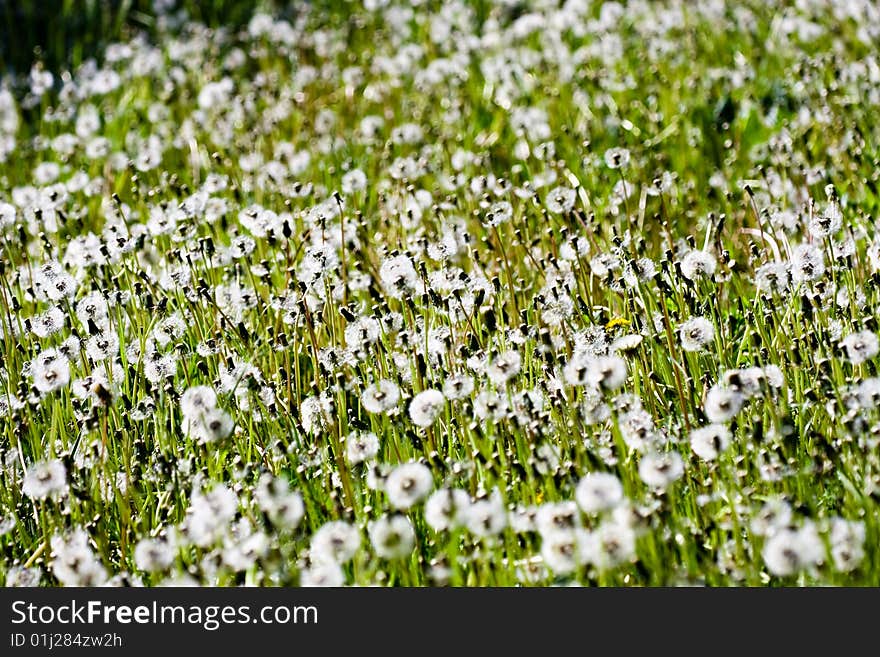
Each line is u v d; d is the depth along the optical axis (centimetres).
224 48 685
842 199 414
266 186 440
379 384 361
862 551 339
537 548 347
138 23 745
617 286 381
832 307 378
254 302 386
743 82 495
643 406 369
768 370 362
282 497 346
